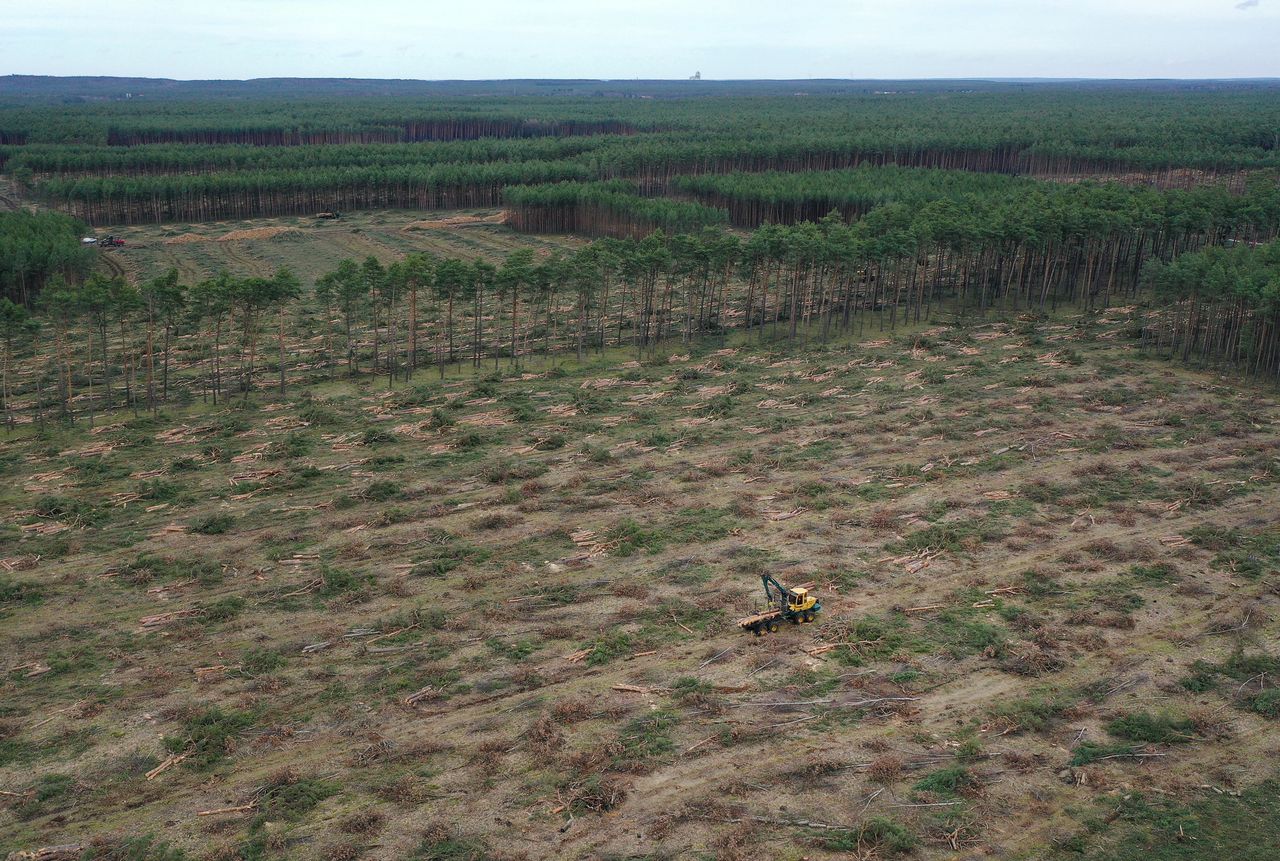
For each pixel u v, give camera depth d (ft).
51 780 125.49
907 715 137.90
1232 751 130.21
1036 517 202.08
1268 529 195.11
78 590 174.40
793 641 156.87
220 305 285.02
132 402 277.44
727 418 267.18
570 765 127.65
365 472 229.86
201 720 136.05
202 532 197.57
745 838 114.21
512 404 278.67
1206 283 303.27
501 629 161.48
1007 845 114.32
